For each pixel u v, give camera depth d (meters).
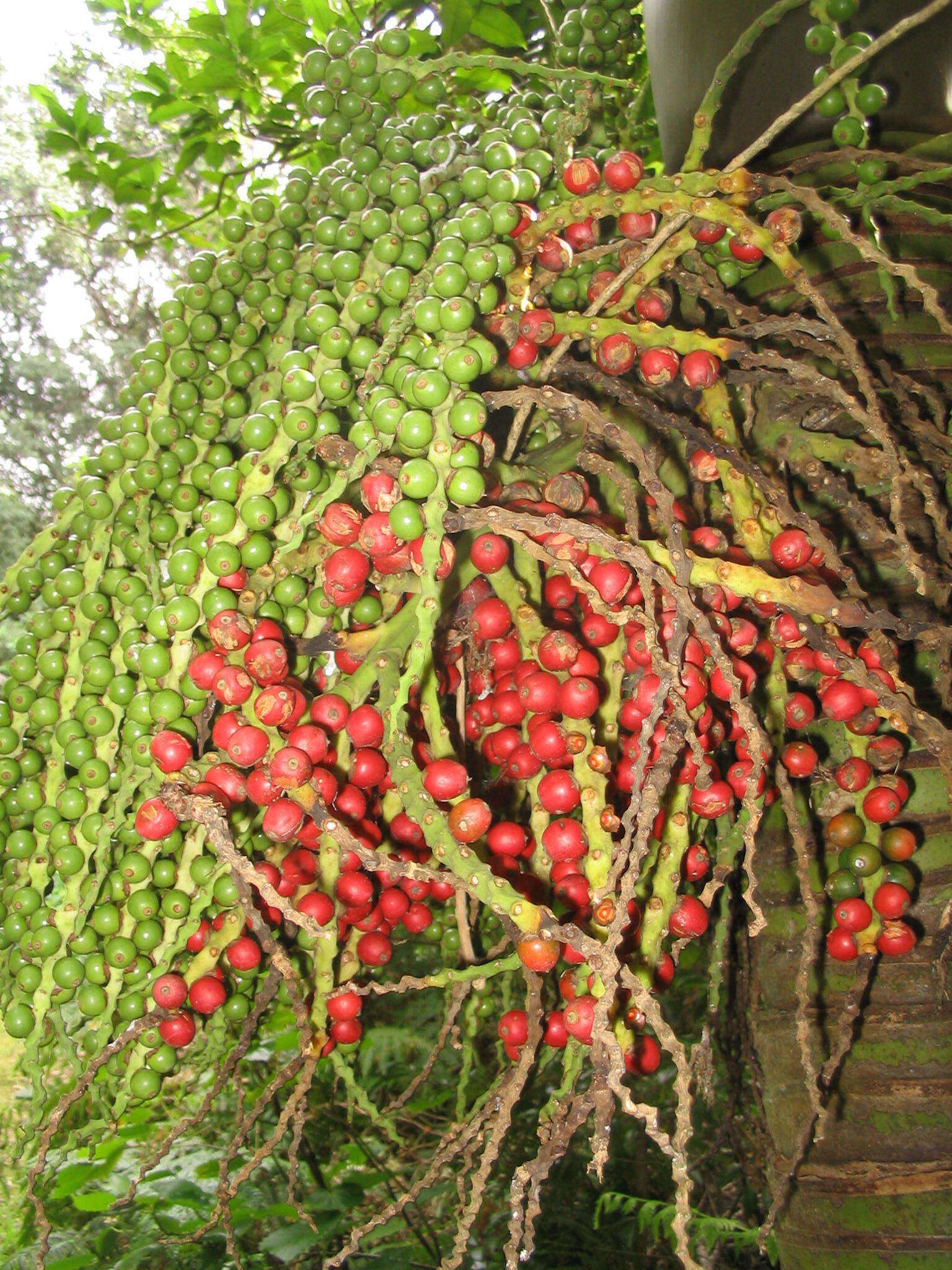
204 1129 2.94
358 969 1.38
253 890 1.21
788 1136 1.34
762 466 1.38
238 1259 1.17
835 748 1.39
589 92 1.56
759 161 1.52
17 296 8.77
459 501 1.09
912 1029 1.29
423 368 1.14
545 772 1.24
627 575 1.18
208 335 1.37
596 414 1.12
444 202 1.35
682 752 1.20
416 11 2.38
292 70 2.59
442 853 1.05
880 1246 1.24
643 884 1.23
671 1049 0.91
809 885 1.17
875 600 1.39
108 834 1.17
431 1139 3.02
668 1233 2.39
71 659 1.26
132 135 5.93
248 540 1.18
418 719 1.37
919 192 1.48
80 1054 1.29
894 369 1.44
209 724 1.23
